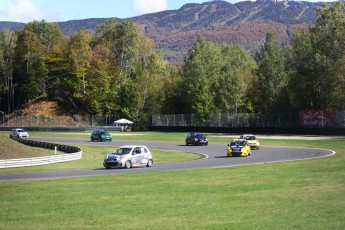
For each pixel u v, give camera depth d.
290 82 97.56
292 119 85.69
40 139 79.31
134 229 12.98
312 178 24.02
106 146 62.69
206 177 25.75
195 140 61.62
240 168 31.12
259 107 113.81
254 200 17.38
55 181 25.08
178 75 129.50
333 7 96.81
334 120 79.00
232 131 93.12
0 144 46.50
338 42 93.31
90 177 27.11
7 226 13.66
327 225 12.88
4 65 137.62
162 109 123.00
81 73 128.88
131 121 118.75
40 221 14.30
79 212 15.66
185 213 15.15
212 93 115.06
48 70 135.38
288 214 14.52
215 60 125.56
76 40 134.62
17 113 125.94
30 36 135.75
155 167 34.88
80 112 127.06
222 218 14.20
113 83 131.50
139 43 142.62
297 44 106.88
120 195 19.33
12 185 23.52
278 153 47.00
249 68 135.50
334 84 88.81
